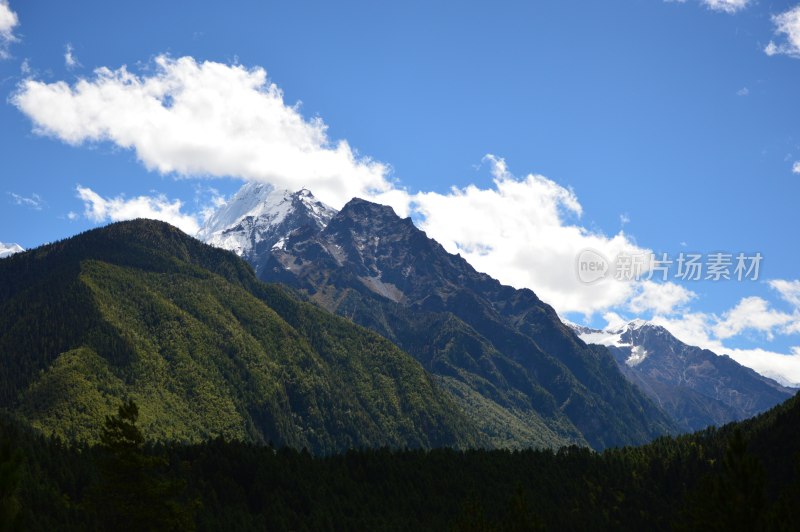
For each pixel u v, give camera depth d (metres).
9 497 89.12
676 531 132.62
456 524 169.00
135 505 155.75
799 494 132.62
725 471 130.25
